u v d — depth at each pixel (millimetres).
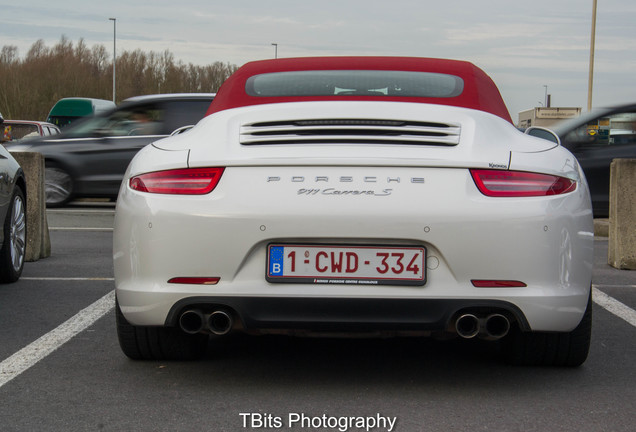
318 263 3283
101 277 6547
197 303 3328
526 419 3236
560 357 3910
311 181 3275
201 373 3859
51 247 8516
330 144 3373
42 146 13008
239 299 3293
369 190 3254
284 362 4074
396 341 4539
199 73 70562
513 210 3260
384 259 3273
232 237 3275
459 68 4344
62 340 4477
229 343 4465
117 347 4340
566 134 12016
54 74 56688
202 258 3297
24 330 4711
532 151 3467
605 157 11891
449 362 4098
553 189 3342
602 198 11898
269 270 3291
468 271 3252
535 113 30250
